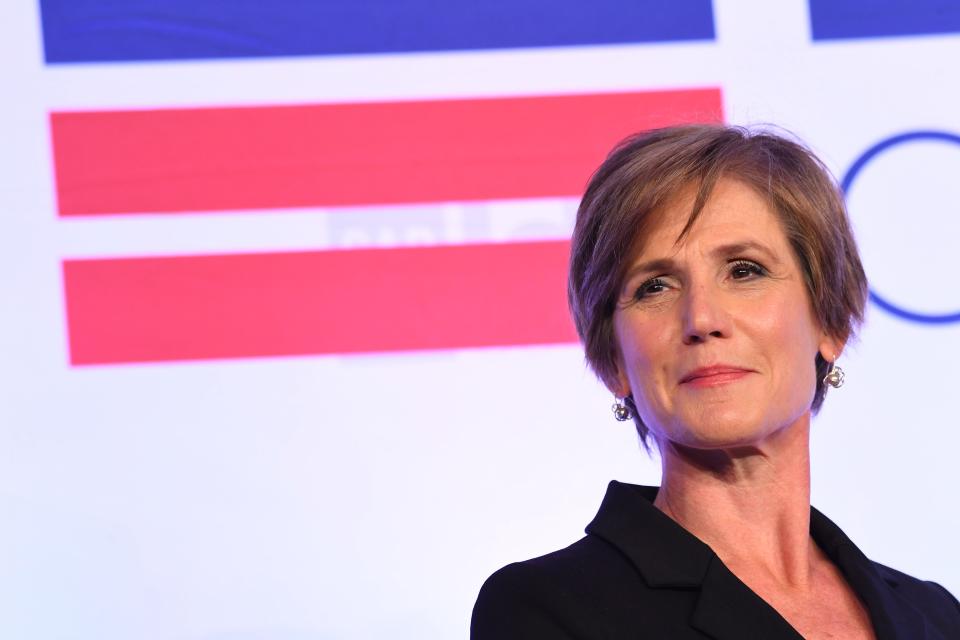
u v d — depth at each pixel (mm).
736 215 5656
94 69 9258
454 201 9406
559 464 9141
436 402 9102
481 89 9594
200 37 9383
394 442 9023
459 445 9078
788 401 5566
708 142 5793
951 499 9406
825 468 9344
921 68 10039
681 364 5527
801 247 5742
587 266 5930
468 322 9250
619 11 9828
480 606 5512
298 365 9031
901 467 9406
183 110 9273
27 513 8609
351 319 9141
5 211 8969
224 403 8914
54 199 9031
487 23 9680
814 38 9984
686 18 9883
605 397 9266
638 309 5730
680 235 5570
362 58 9516
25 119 9109
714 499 5742
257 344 9023
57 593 8555
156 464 8781
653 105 9766
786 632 5207
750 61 9898
